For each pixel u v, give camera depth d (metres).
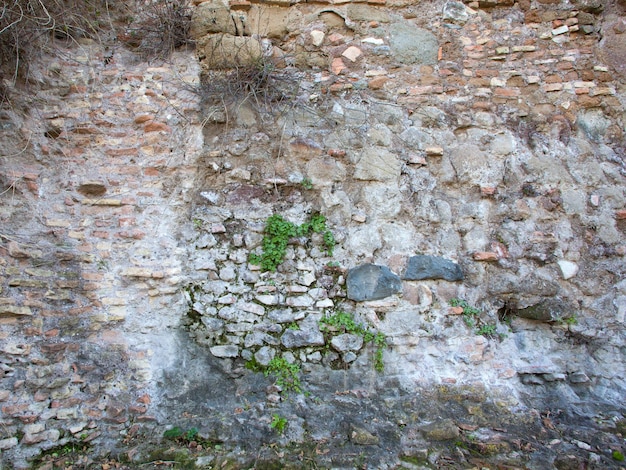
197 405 2.50
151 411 2.45
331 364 2.70
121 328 2.56
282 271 2.80
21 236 2.47
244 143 2.92
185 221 2.79
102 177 2.68
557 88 3.23
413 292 2.85
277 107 2.98
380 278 2.82
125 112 2.78
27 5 2.59
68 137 2.70
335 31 3.15
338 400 2.58
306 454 2.30
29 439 2.22
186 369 2.59
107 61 2.86
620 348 2.91
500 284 2.91
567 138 3.18
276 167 2.91
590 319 2.93
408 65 3.16
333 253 2.86
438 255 2.92
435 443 2.42
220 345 2.66
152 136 2.77
